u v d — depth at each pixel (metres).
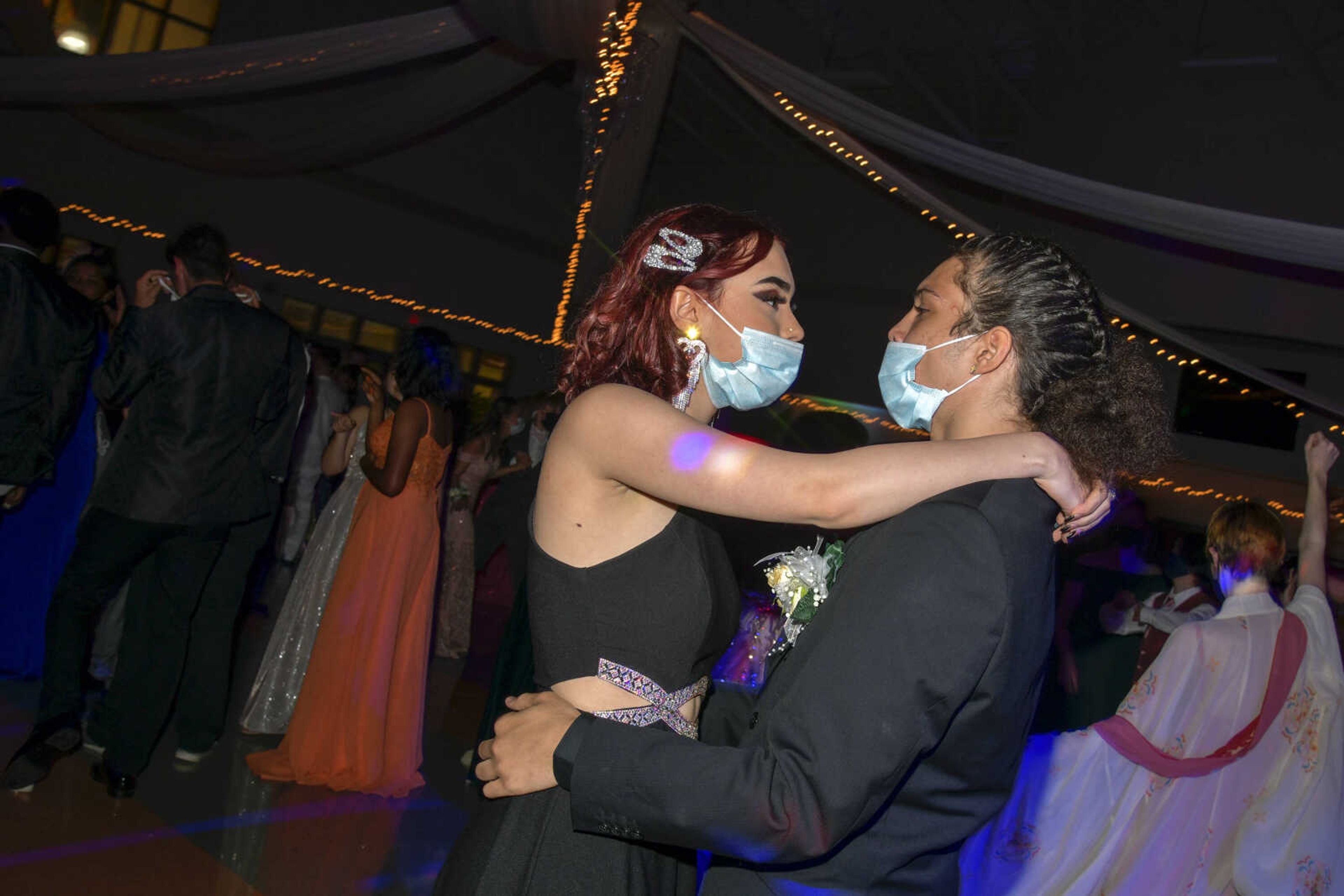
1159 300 9.73
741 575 1.73
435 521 3.53
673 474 1.08
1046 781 2.95
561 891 1.17
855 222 12.36
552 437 1.23
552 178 13.98
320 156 10.02
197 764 3.25
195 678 3.24
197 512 2.93
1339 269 5.79
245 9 11.05
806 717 0.97
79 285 3.74
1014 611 0.98
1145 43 9.94
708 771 0.99
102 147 10.32
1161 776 2.87
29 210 3.08
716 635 1.28
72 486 3.83
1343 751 2.84
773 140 13.02
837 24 11.13
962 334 1.18
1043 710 4.29
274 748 3.53
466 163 13.08
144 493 2.87
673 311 1.35
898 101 12.18
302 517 7.59
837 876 1.03
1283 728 2.87
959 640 0.96
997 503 1.03
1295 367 9.08
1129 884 2.83
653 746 1.05
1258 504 3.07
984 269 1.19
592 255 8.97
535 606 1.26
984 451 1.07
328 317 12.14
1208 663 2.92
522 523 4.46
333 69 7.45
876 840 1.02
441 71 8.55
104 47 10.29
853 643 0.97
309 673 3.33
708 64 12.06
